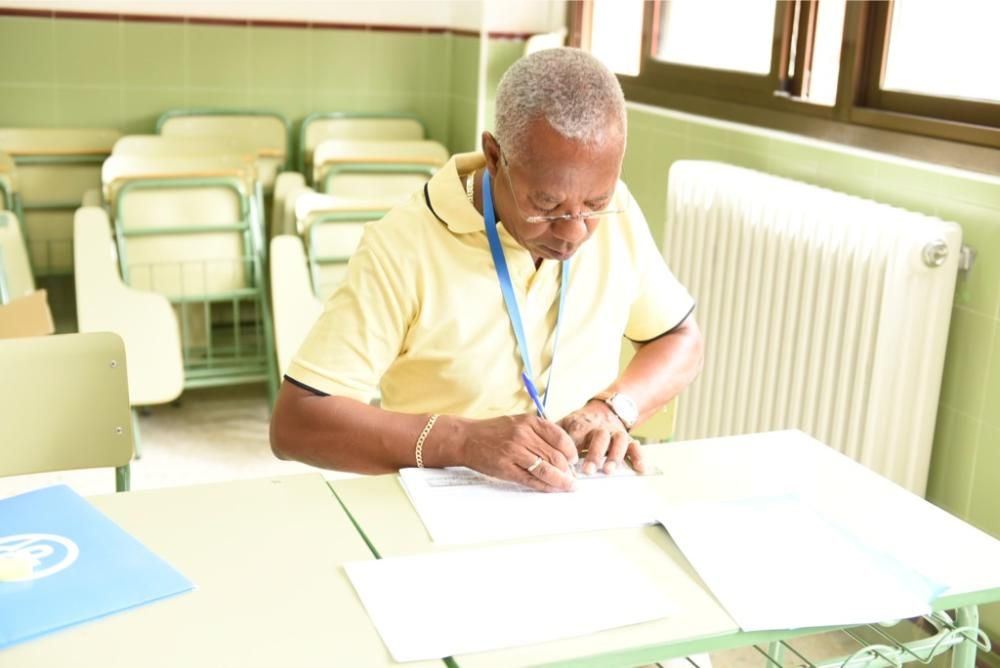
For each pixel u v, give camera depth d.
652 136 3.46
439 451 1.44
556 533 1.32
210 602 1.13
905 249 2.18
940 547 1.35
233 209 3.73
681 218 2.94
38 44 4.28
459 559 1.23
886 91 2.61
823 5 2.87
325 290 3.71
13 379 1.62
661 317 1.75
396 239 1.54
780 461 1.59
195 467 3.35
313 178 4.57
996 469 2.20
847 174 2.58
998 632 2.17
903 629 2.23
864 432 2.35
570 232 1.38
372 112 4.77
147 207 3.62
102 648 1.04
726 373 2.81
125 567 1.18
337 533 1.29
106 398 1.68
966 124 2.34
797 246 2.49
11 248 3.53
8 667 1.00
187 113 4.47
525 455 1.41
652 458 1.57
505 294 1.55
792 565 1.26
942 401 2.33
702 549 1.29
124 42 4.38
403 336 1.57
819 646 2.37
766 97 3.01
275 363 3.83
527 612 1.13
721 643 1.12
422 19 4.75
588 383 1.66
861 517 1.42
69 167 4.26
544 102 1.31
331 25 4.64
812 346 2.49
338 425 1.46
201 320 3.98
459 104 4.76
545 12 4.50
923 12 2.62
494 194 1.52
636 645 1.08
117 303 3.33
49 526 1.28
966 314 2.24
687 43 3.58
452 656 1.04
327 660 1.03
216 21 4.48
